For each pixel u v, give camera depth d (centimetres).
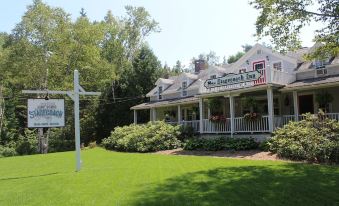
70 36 3991
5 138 4494
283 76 2109
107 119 4234
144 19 5319
